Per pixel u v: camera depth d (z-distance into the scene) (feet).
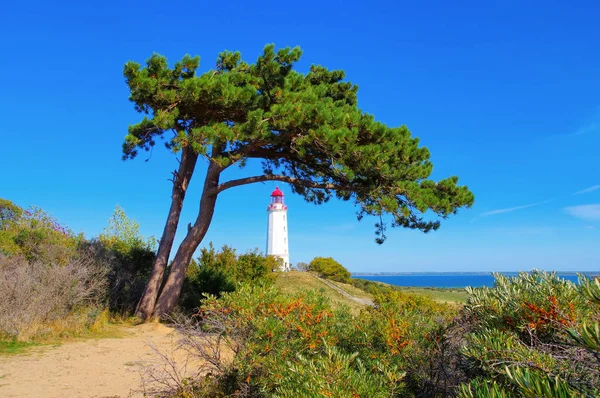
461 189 41.19
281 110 38.42
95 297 42.42
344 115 40.52
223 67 47.88
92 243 53.06
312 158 45.55
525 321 11.46
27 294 34.58
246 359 14.64
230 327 15.84
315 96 41.70
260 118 37.42
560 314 10.41
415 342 14.08
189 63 40.52
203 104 41.29
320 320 15.69
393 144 39.78
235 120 44.14
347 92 54.54
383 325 14.84
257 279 61.87
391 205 38.75
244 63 45.75
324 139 38.27
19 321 32.01
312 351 14.03
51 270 38.58
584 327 6.98
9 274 36.04
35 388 21.09
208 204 47.34
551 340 11.05
